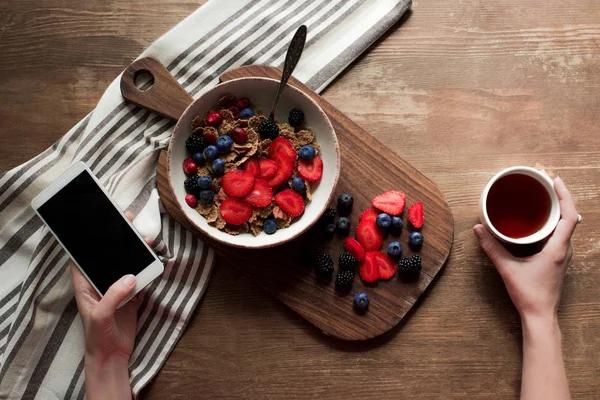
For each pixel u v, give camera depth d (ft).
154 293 2.93
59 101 3.05
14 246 2.96
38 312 2.91
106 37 3.07
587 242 3.00
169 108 2.93
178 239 2.94
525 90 3.05
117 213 2.75
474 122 3.04
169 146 2.74
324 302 2.89
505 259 2.85
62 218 2.76
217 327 2.97
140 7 3.07
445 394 2.96
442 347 2.96
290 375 2.96
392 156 2.93
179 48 3.00
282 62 3.03
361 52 3.04
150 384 2.96
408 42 3.07
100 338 2.78
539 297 2.83
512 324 2.96
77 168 2.74
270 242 2.71
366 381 2.96
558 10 3.07
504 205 2.87
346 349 2.96
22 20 3.07
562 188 2.83
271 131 2.79
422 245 2.91
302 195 2.83
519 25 3.05
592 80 3.05
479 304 2.97
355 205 2.92
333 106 2.95
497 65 3.06
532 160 3.03
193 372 2.96
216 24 3.02
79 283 2.82
